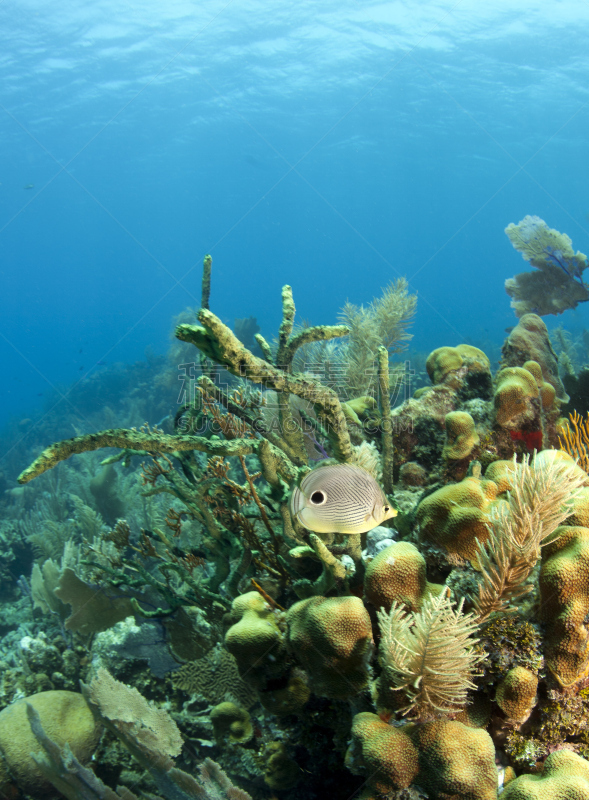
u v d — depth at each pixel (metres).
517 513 0.62
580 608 0.62
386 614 0.64
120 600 1.02
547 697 0.65
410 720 0.63
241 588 0.96
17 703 1.00
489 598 0.63
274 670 0.73
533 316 1.43
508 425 1.08
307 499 0.61
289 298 0.85
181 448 0.76
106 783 0.98
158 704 1.03
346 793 0.79
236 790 0.74
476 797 0.58
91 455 2.80
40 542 2.06
